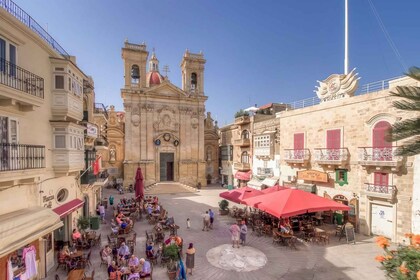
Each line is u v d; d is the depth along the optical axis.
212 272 11.84
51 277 10.95
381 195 16.17
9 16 9.23
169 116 41.50
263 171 30.41
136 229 18.08
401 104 8.90
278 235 15.42
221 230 18.28
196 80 44.91
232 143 41.25
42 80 10.70
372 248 14.78
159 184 38.31
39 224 9.07
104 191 36.38
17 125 9.77
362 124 18.05
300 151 23.12
